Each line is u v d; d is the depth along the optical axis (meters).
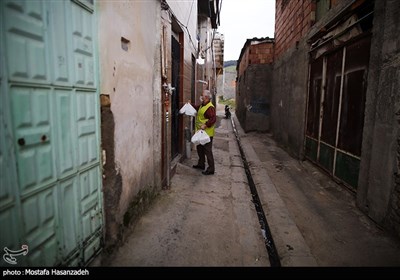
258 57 12.30
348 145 4.60
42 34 1.75
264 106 12.47
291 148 8.16
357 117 4.30
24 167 1.66
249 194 4.75
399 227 3.07
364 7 4.05
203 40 12.62
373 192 3.57
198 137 5.32
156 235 3.10
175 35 5.79
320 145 5.98
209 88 14.28
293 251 2.94
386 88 3.27
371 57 3.63
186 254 2.79
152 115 3.98
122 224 2.94
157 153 4.16
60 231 2.02
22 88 1.62
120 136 2.82
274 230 3.42
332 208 4.11
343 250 2.98
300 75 7.29
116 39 2.68
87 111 2.30
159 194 4.29
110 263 2.56
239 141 10.69
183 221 3.49
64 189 2.05
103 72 2.48
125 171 2.98
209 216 3.71
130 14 3.01
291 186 5.19
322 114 5.89
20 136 1.62
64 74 1.98
